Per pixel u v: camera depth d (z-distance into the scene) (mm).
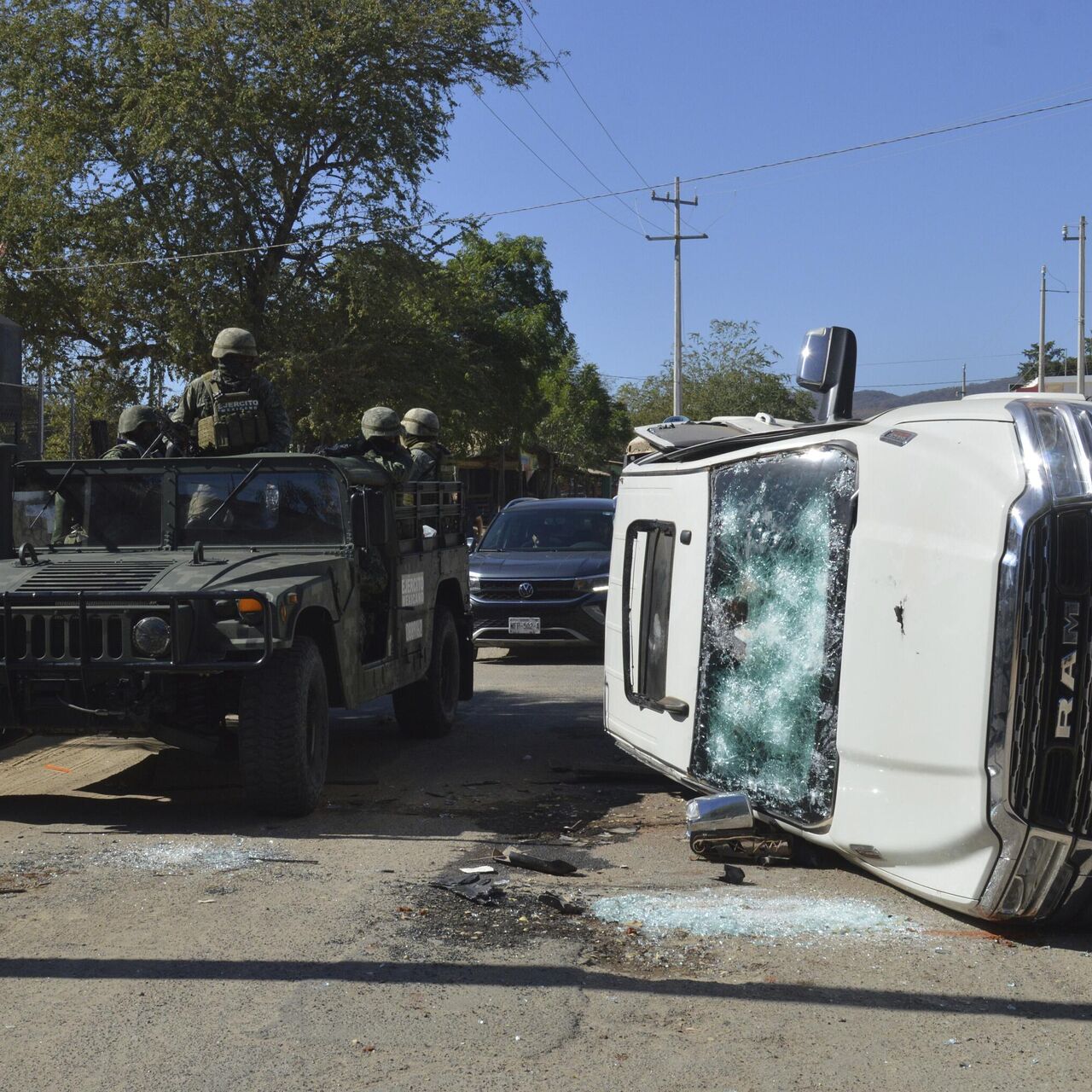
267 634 5914
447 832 6148
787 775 5227
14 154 30172
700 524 5895
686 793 7109
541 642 13375
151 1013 3744
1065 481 4195
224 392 7711
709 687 5758
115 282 29531
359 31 29547
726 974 4070
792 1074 3324
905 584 4605
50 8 30234
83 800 6910
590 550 14273
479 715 10219
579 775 7613
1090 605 4172
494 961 4188
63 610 5973
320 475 7246
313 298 30641
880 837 4672
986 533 4312
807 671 5113
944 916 4660
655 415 75875
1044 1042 3527
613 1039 3553
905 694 4559
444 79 31141
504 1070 3352
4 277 30406
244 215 30234
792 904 4828
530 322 38812
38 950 4301
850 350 6734
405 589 8172
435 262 32000
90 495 7348
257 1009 3768
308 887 5078
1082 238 55844
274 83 29609
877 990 3914
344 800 6922
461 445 37375
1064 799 4180
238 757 6738
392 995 3881
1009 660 4164
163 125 28344
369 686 7453
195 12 29969
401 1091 3232
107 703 6086
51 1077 3318
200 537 7262
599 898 4922
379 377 31328
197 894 4973
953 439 4594
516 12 31219
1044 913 4320
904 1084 3262
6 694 6168
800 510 5230
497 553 14391
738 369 75750
